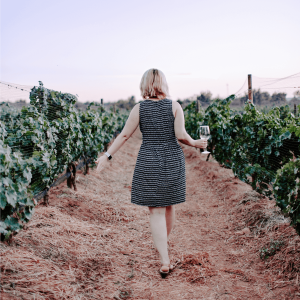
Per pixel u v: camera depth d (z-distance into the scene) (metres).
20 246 2.49
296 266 2.40
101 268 2.53
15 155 2.54
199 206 4.64
